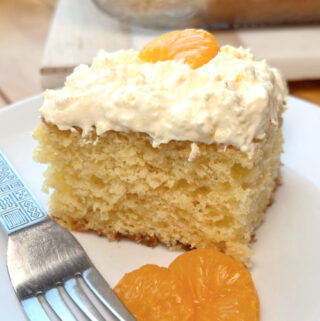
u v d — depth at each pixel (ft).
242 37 1.09
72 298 0.56
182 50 0.64
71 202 0.68
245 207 0.62
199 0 1.06
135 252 0.66
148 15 1.10
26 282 0.57
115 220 0.68
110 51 1.03
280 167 0.75
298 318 0.55
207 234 0.65
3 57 1.15
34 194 0.72
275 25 1.12
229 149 0.59
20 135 0.79
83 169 0.66
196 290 0.56
